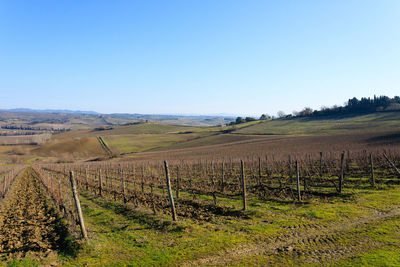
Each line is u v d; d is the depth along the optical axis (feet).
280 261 27.76
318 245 31.07
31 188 95.35
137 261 30.50
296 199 55.83
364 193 55.88
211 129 526.98
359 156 106.42
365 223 37.27
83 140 392.88
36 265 31.22
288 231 36.63
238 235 36.37
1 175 154.30
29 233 44.24
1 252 36.27
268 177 86.12
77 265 30.91
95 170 143.95
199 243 34.27
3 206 67.00
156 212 50.72
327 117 515.91
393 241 30.30
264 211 47.98
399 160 95.30
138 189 80.43
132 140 403.75
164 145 367.86
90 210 57.77
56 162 277.64
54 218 52.21
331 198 54.75
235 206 52.70
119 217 50.90
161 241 36.40
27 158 311.27
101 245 36.22
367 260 26.18
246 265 27.45
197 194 68.33
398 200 48.21
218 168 118.01
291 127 448.24
